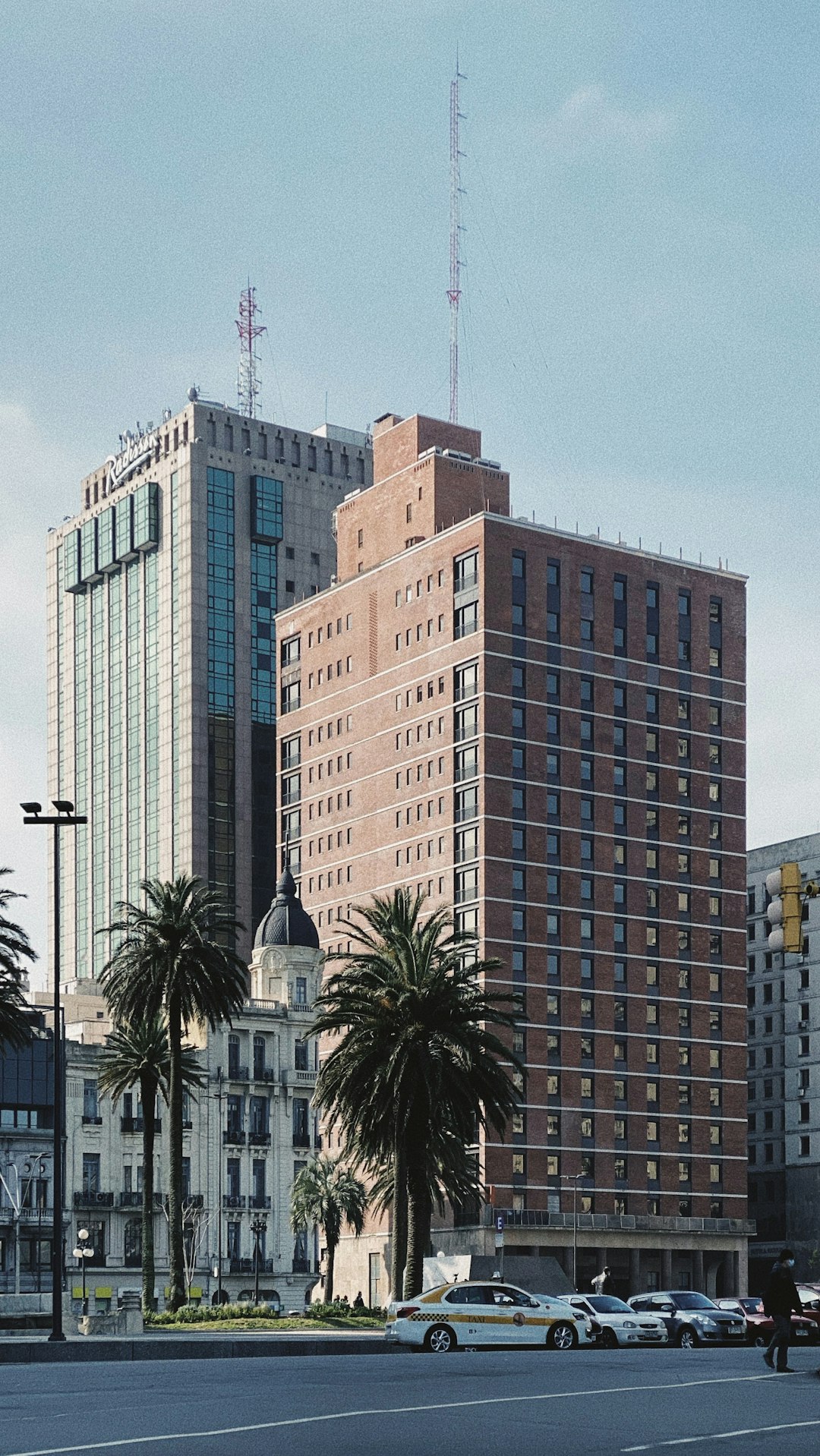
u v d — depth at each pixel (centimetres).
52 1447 3172
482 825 19525
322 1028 10331
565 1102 19412
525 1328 7500
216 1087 18788
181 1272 11306
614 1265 19488
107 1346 7150
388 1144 10294
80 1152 17750
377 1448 3145
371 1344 7769
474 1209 18688
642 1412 3859
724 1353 6962
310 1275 19050
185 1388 4503
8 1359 6975
